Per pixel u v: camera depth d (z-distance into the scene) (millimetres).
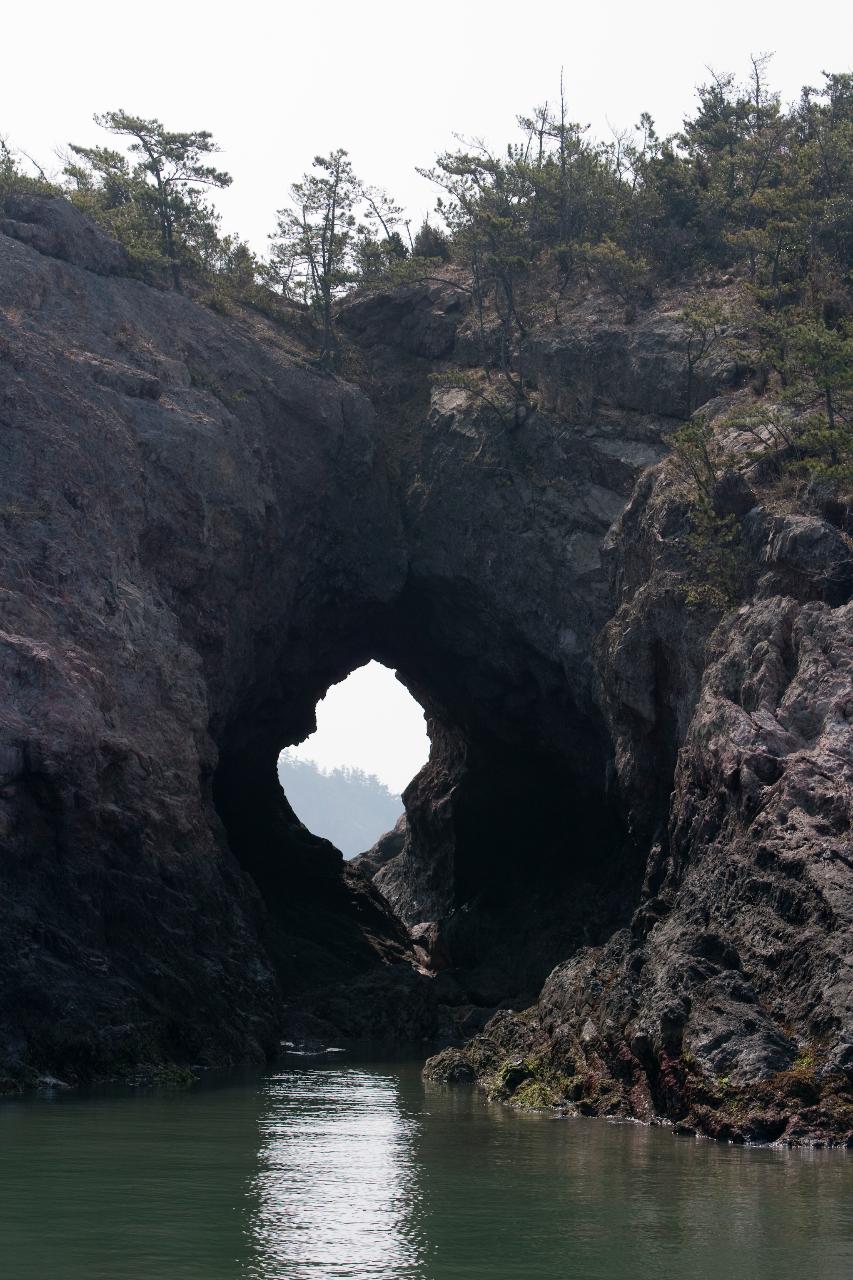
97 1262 13359
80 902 29875
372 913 54125
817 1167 18719
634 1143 20781
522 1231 15062
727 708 29938
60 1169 18016
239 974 33531
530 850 54312
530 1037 28828
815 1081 21000
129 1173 17828
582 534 45906
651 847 39625
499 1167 18703
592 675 45094
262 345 48656
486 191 54219
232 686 43969
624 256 50438
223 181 51750
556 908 48938
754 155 56906
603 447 46250
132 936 30984
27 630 32469
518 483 47531
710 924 25734
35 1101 24703
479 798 55344
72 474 36750
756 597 33750
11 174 46312
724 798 28828
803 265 50000
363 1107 24875
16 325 39562
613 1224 15398
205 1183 17281
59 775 30141
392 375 53000
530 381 49500
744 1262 13844
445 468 49219
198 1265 13328
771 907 24312
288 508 47219
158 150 51031
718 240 54094
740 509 36875
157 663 35938
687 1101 22109
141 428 40375
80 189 53062
